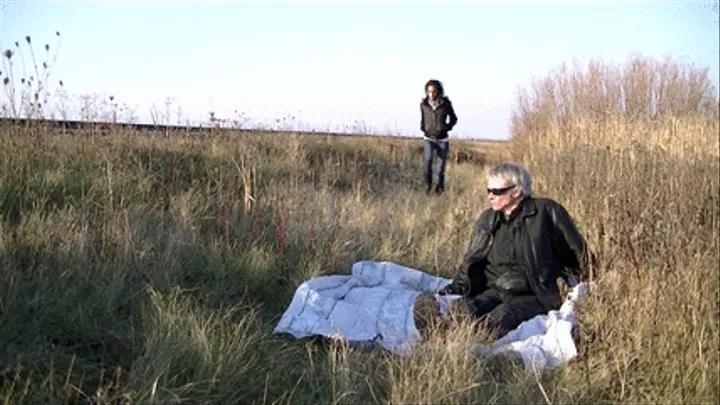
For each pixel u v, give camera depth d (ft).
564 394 11.68
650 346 12.08
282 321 14.90
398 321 14.83
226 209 20.98
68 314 13.41
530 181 16.06
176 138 30.78
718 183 14.71
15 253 15.44
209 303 15.26
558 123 44.80
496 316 14.79
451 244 22.20
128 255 16.37
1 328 12.27
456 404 11.10
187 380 11.68
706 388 11.05
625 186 19.12
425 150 36.65
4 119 23.24
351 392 11.57
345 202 26.40
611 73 39.58
